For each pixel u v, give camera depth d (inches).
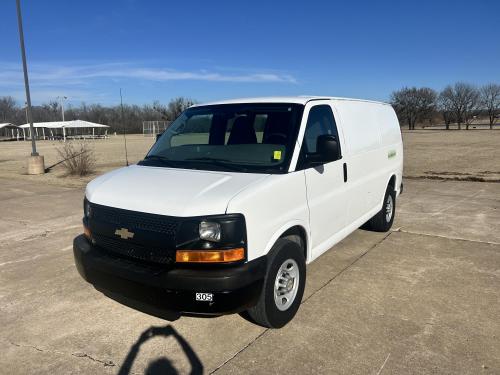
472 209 358.3
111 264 148.2
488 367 135.6
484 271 215.3
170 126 207.6
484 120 4822.8
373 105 259.9
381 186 260.4
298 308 171.5
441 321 164.4
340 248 252.5
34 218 349.4
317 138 171.2
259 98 195.0
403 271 215.8
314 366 137.1
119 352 147.7
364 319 166.4
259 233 144.7
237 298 135.5
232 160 169.5
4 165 916.6
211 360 141.6
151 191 150.7
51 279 214.8
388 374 132.5
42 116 5017.2
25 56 702.5
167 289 135.6
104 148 1521.9
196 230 134.7
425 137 1932.8
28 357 146.0
